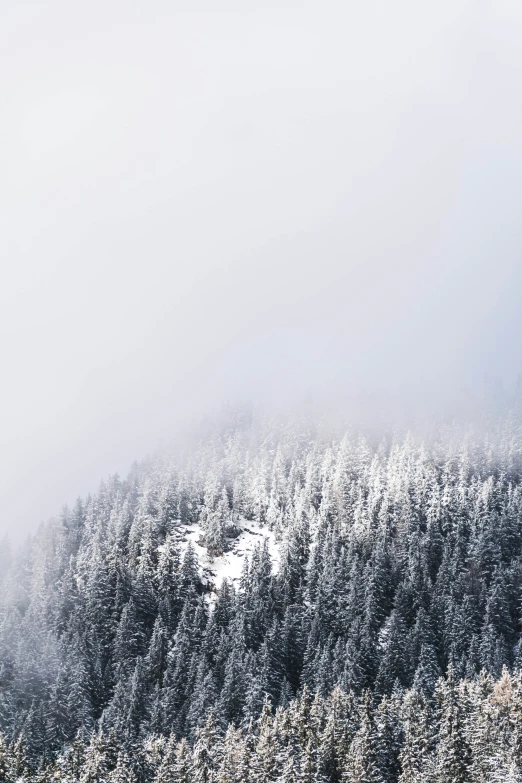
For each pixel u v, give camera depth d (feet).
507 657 362.12
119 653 391.45
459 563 422.41
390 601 403.54
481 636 369.30
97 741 296.92
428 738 280.72
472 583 407.85
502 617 386.52
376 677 348.59
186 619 405.80
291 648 378.94
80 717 348.38
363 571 415.85
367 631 373.20
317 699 301.43
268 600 415.64
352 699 310.24
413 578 407.85
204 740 294.46
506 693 285.02
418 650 358.43
